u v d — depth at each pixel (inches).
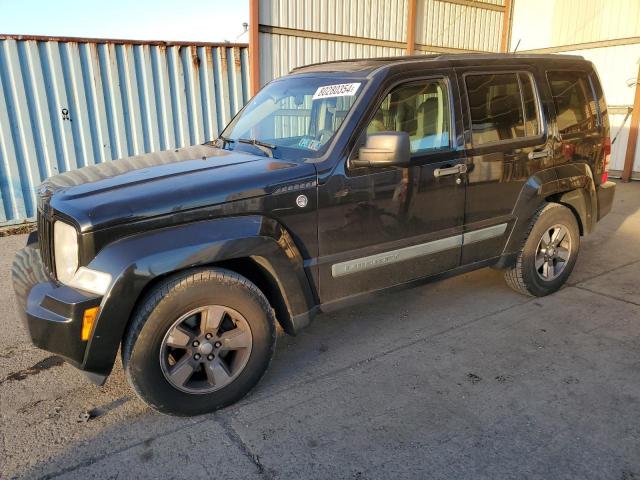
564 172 169.9
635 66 392.5
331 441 106.4
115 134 309.7
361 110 127.6
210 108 336.8
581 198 179.9
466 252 153.9
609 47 408.2
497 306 173.0
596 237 257.6
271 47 366.6
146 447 105.5
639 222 285.0
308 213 121.5
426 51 454.9
